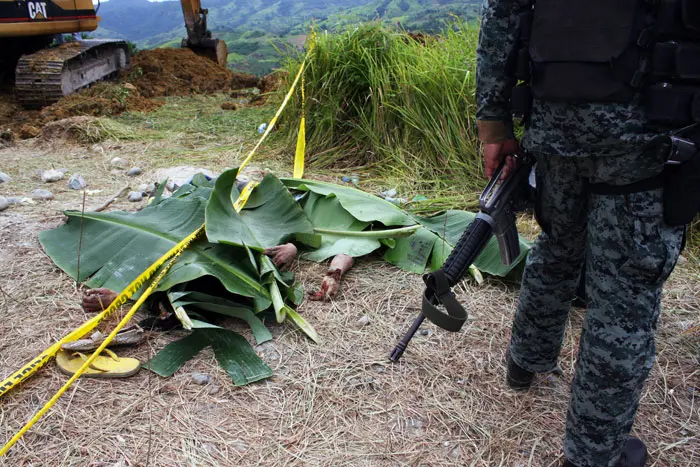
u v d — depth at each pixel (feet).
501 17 5.85
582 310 9.77
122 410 7.34
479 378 8.18
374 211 11.35
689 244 11.78
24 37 29.45
